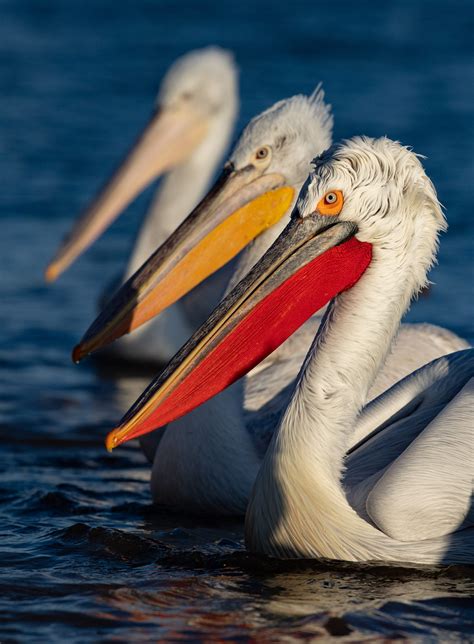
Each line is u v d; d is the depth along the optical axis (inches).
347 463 420.8
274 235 521.3
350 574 387.2
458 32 1932.8
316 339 399.2
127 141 1301.7
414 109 1376.7
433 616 354.0
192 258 514.0
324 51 1759.4
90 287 902.4
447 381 426.6
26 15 2119.8
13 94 1519.4
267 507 398.3
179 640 335.6
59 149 1264.8
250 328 395.5
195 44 1840.6
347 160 387.2
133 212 1134.4
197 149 796.6
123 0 2293.3
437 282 849.5
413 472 386.9
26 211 1062.4
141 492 509.7
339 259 391.5
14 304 849.5
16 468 543.2
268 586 378.6
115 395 682.8
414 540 390.3
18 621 349.7
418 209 394.6
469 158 1160.2
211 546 426.6
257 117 526.0
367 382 395.5
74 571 396.8
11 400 660.1
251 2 2262.6
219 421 470.0
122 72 1654.8
